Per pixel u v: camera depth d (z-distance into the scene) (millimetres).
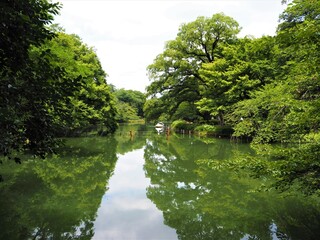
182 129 42312
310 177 5113
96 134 35688
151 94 38594
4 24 3520
